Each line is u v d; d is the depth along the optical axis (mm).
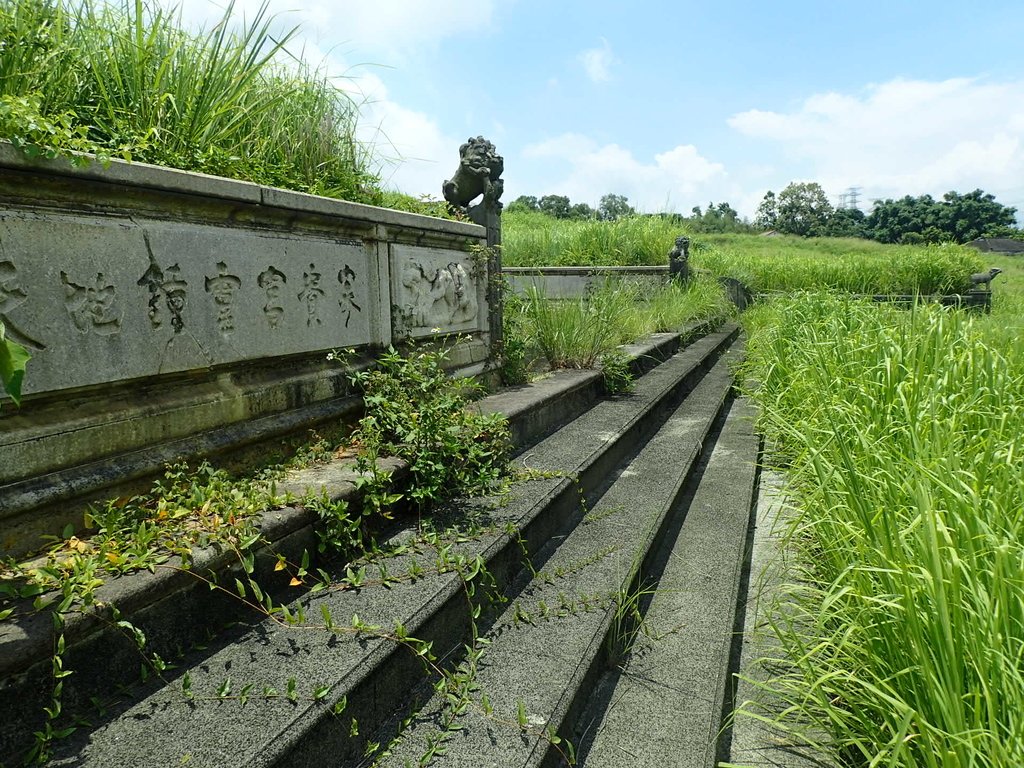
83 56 2586
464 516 2703
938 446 2143
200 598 1762
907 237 59875
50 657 1396
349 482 2373
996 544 1577
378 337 3211
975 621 1404
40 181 1698
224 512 1959
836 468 2422
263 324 2482
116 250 1899
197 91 2811
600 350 5582
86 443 1848
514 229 14047
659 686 2170
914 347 3297
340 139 3959
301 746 1432
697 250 17406
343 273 2938
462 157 4504
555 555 2828
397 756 1627
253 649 1721
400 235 3381
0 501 1617
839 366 3721
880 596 1634
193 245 2152
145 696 1523
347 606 1950
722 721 2039
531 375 5055
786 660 1954
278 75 3715
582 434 4137
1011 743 1281
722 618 2580
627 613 2506
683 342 8898
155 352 2041
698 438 4863
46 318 1726
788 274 16234
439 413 2838
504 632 2225
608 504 3457
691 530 3459
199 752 1330
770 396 4898
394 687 1798
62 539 1766
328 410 2781
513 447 3672
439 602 2008
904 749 1365
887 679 1598
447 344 3918
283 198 2494
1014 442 2201
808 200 71000
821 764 1740
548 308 5625
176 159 2414
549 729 1719
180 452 2111
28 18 2248
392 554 2311
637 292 9992
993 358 3025
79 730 1401
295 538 2102
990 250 51375
